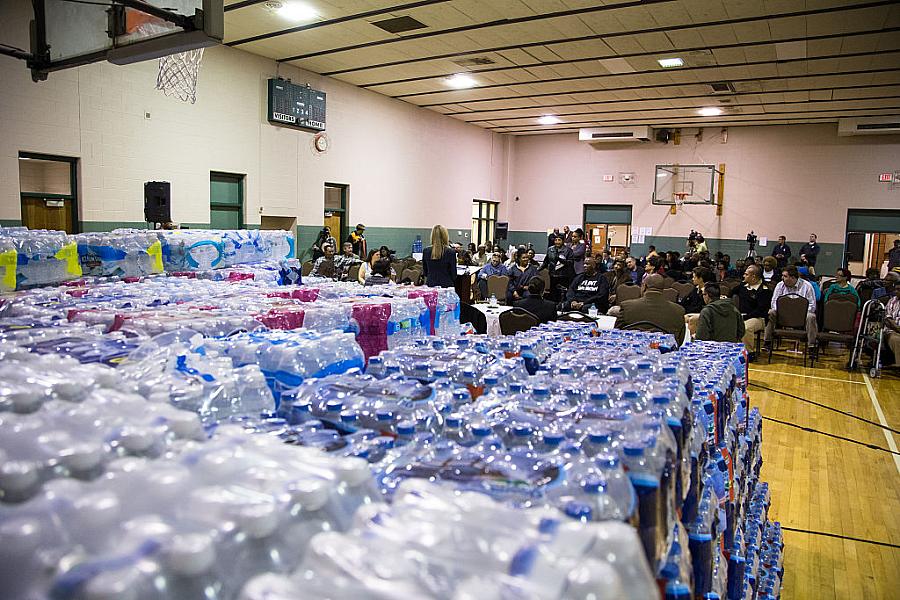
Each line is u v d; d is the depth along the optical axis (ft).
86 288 8.13
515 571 1.99
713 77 36.17
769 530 9.75
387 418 4.02
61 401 3.30
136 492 2.33
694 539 4.51
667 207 55.16
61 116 24.73
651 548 3.18
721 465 6.14
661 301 14.84
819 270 50.19
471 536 2.21
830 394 22.06
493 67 35.24
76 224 25.84
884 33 27.86
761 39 29.19
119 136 26.86
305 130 36.65
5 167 23.08
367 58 33.78
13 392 3.18
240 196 33.22
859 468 15.03
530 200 60.03
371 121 41.70
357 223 41.27
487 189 56.80
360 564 1.97
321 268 30.91
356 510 2.48
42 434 2.68
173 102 29.01
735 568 6.04
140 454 2.75
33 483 2.37
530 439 3.68
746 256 51.01
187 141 29.81
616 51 31.78
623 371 5.62
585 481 2.90
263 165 34.06
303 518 2.29
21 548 1.97
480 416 4.05
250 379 4.49
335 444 3.53
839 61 32.19
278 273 11.35
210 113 30.86
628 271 33.99
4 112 22.94
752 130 51.83
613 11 26.25
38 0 12.22
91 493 2.20
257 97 33.42
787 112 45.44
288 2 25.63
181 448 2.86
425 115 47.29
